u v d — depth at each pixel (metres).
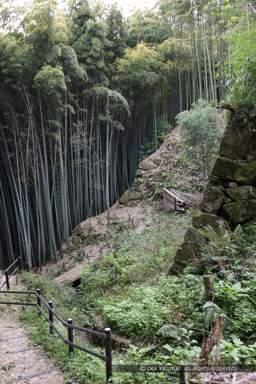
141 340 3.76
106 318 4.70
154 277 5.89
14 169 11.82
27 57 9.58
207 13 11.37
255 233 4.38
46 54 9.59
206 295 3.43
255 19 4.43
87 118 12.81
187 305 3.72
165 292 4.39
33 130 10.70
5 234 13.08
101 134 13.70
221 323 2.53
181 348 3.04
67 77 10.35
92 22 11.20
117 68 12.77
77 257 10.90
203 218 4.89
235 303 3.27
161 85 14.45
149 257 6.84
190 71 14.64
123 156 14.23
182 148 10.42
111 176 13.76
